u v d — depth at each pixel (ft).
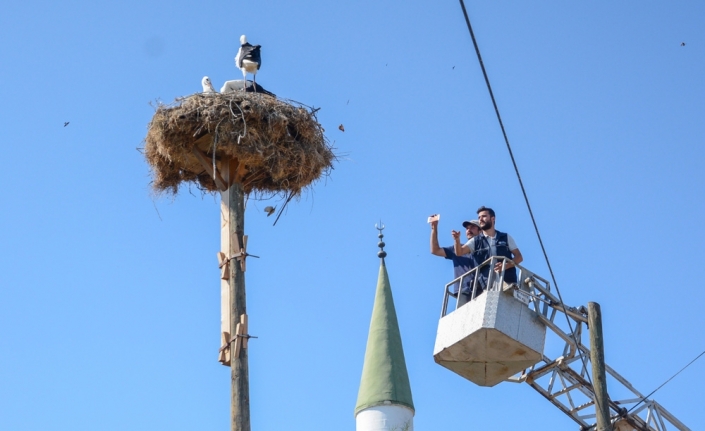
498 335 58.03
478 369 61.62
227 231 60.95
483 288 59.62
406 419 92.73
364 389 94.68
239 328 57.62
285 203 65.62
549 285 60.13
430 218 61.05
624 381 63.16
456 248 60.64
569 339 59.77
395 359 96.17
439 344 60.23
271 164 62.54
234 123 61.93
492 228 61.11
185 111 62.28
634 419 62.85
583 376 61.26
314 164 64.49
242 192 61.98
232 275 59.31
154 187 66.59
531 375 62.18
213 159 60.59
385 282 101.86
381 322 98.78
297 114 64.18
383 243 103.71
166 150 63.26
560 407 62.69
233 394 56.54
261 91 69.62
